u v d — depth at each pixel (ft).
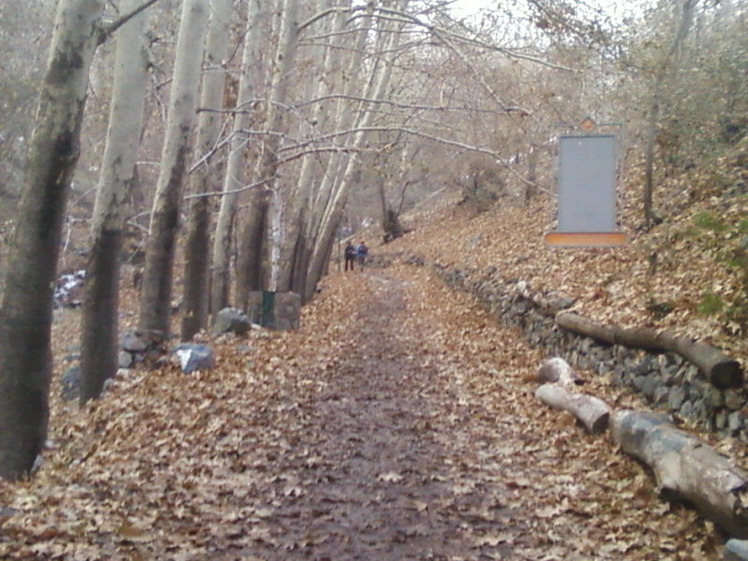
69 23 25.71
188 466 25.99
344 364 47.73
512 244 86.43
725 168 53.78
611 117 55.77
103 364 37.63
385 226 168.35
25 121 57.77
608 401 33.91
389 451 28.71
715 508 19.53
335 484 24.91
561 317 46.29
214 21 49.37
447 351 53.42
